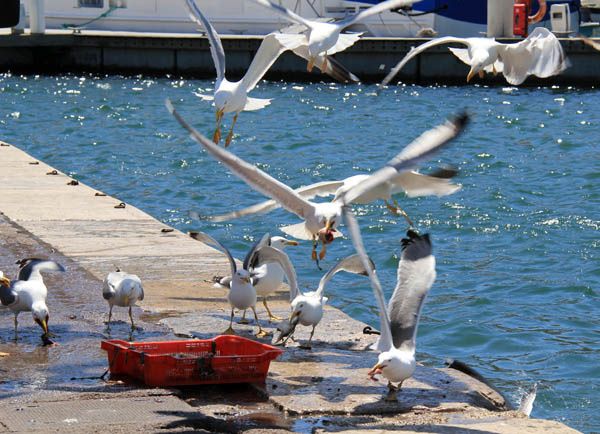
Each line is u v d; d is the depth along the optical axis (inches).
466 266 744.3
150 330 480.1
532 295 668.7
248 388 405.4
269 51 549.3
